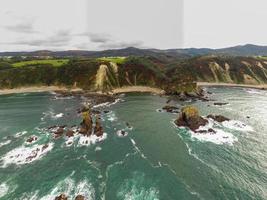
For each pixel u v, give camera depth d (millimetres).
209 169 41531
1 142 54188
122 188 36062
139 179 38500
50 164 43812
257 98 107875
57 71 138500
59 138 56281
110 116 75375
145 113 79375
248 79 161625
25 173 40656
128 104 93625
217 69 166500
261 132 60594
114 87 128500
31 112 81750
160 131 61594
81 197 33125
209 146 51844
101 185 36906
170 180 38062
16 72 135750
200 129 61844
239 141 54656
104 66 135250
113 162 44469
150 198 33531
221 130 61812
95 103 94562
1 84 128875
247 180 38000
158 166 42781
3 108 88438
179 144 52938
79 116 75375
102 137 56844
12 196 34344
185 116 65688
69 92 119812
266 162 44250
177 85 115812
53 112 81438
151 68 138750
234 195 34062
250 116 75625
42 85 132875
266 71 170500
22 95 116250
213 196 33844
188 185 36625
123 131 60281
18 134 59438
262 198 33438
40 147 51062
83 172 40844
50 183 37562
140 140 55375
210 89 137125
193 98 106062
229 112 80562
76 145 52438
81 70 135250
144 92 122375
